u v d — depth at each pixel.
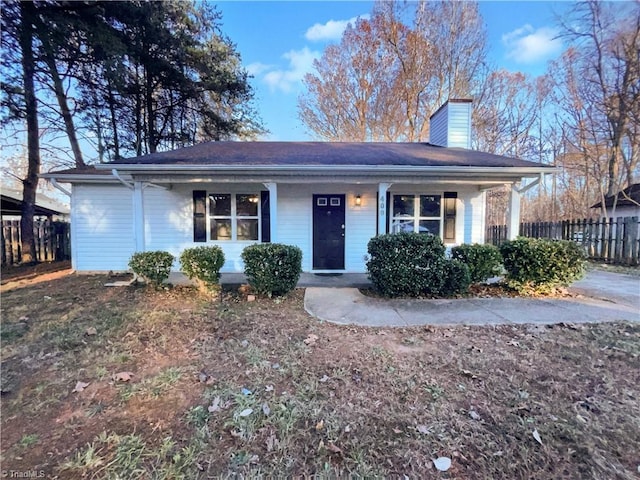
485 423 2.29
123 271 8.92
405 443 2.09
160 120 14.44
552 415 2.38
